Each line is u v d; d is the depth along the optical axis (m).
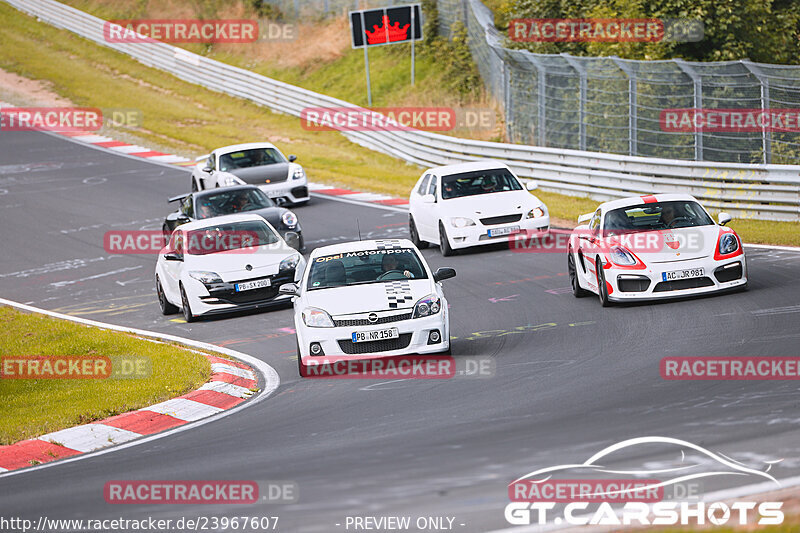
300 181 92.88
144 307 64.19
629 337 41.94
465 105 130.88
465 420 30.67
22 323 58.91
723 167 76.00
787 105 81.31
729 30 104.75
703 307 46.25
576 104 100.19
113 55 181.62
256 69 169.12
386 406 33.97
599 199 86.88
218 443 31.53
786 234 66.62
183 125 143.75
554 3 119.44
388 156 120.88
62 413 37.91
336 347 39.56
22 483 29.42
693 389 31.66
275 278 57.50
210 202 72.06
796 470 22.55
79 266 78.62
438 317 40.16
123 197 103.50
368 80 139.50
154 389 40.19
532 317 49.34
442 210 70.56
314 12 174.50
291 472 26.78
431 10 152.88
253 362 46.00
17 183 112.38
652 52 105.56
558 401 32.00
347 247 45.19
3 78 166.75
